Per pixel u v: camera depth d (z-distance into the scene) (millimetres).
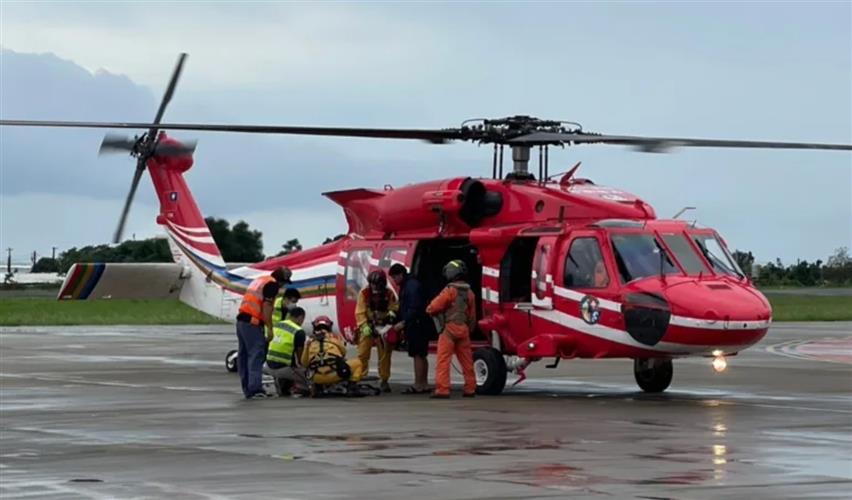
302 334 19250
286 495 10359
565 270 19016
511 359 19781
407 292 19578
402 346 20031
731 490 10469
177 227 26281
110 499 10227
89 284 25891
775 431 14555
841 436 14062
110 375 24000
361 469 11688
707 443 13469
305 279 22656
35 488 10742
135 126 18594
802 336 40938
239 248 60688
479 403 18156
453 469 11672
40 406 17734
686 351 18125
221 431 14672
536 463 12031
